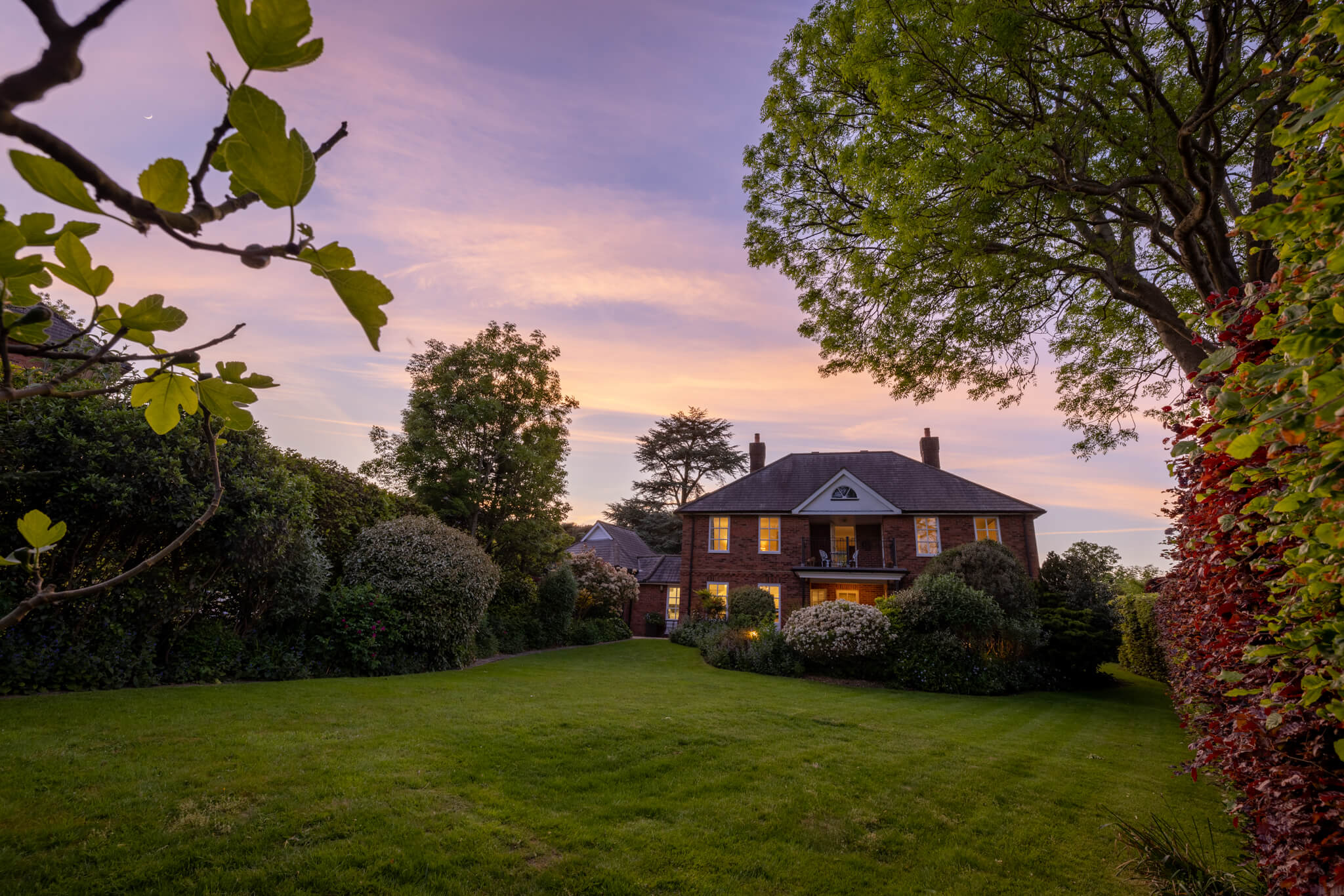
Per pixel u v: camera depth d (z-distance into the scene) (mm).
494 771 5098
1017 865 4148
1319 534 1261
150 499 7191
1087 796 5562
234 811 3943
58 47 377
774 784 5367
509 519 17203
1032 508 19875
